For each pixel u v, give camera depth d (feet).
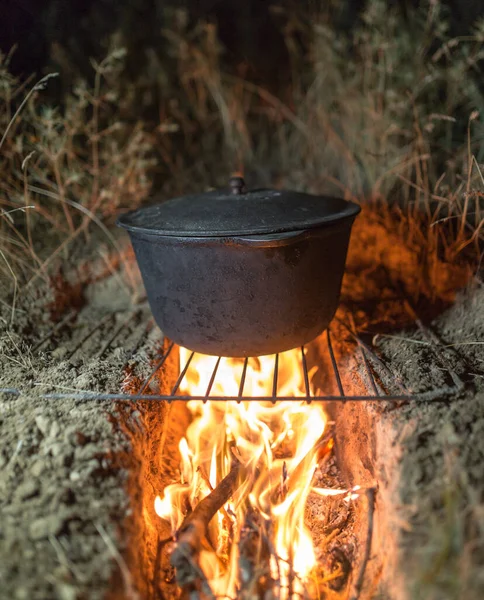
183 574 2.08
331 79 3.84
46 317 3.05
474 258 3.09
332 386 2.88
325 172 3.79
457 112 3.57
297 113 4.05
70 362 2.64
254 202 2.42
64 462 2.04
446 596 1.71
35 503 1.92
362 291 3.27
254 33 4.09
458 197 3.09
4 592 1.71
